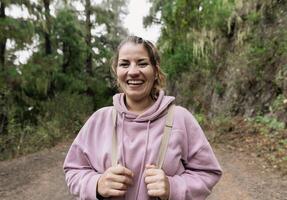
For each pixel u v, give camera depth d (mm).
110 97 22922
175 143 1479
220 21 15578
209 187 1513
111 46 25297
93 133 1583
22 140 11648
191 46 17547
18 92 14070
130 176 1405
